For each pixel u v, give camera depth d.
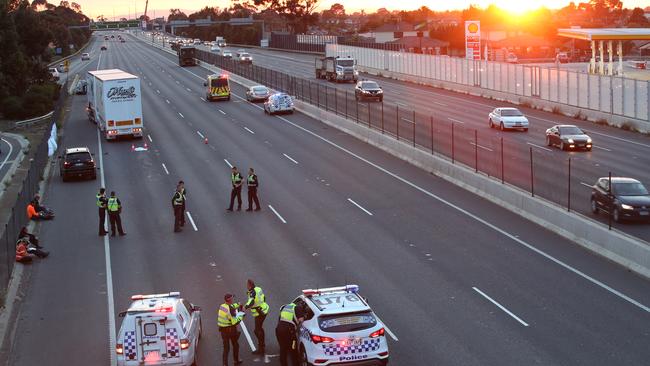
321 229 29.25
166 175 41.53
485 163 38.09
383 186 37.03
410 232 28.41
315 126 58.88
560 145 43.91
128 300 21.89
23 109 81.56
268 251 26.38
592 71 87.62
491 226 29.00
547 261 24.30
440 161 39.09
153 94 86.75
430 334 18.25
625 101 53.94
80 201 36.28
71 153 41.28
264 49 192.62
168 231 29.83
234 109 71.38
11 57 88.94
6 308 21.47
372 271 23.67
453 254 25.34
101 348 18.47
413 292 21.52
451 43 173.75
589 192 32.28
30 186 34.69
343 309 15.33
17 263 26.17
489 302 20.48
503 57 136.50
